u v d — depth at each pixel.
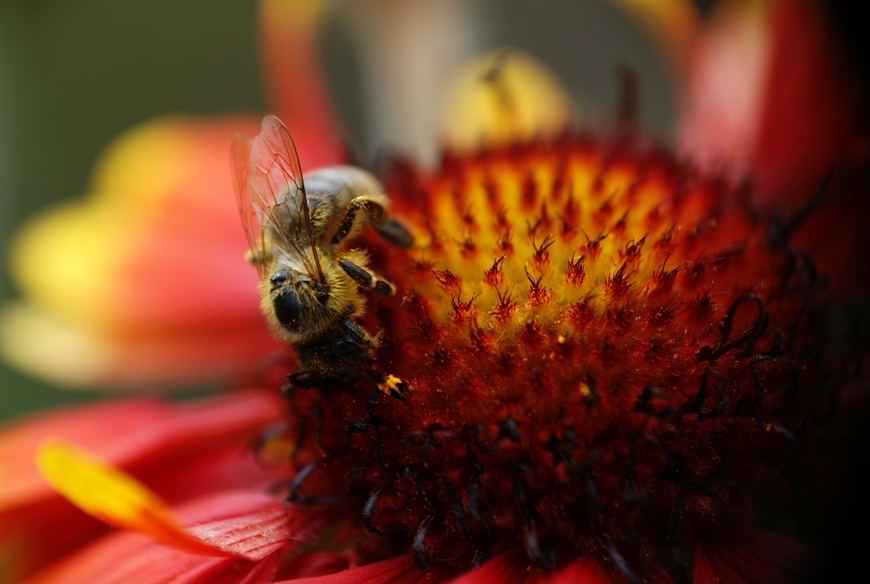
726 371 0.11
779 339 0.12
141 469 0.13
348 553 0.12
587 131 0.14
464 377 0.11
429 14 0.16
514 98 0.16
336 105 0.17
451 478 0.11
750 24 0.15
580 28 0.18
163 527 0.11
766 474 0.11
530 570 0.11
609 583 0.11
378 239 0.12
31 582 0.12
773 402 0.12
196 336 0.15
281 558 0.12
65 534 0.12
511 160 0.13
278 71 0.16
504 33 0.17
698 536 0.11
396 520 0.12
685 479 0.11
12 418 0.16
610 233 0.12
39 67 0.17
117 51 0.18
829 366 0.12
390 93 0.16
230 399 0.14
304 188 0.12
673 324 0.11
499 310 0.11
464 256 0.12
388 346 0.12
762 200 0.13
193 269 0.15
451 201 0.12
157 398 0.14
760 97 0.14
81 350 0.15
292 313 0.12
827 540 0.12
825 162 0.14
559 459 0.11
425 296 0.12
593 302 0.11
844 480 0.12
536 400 0.11
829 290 0.12
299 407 0.12
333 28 0.17
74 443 0.13
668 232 0.12
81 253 0.15
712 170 0.13
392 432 0.12
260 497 0.12
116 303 0.15
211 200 0.16
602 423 0.11
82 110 0.18
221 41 0.19
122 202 0.16
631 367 0.11
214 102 0.19
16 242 0.16
